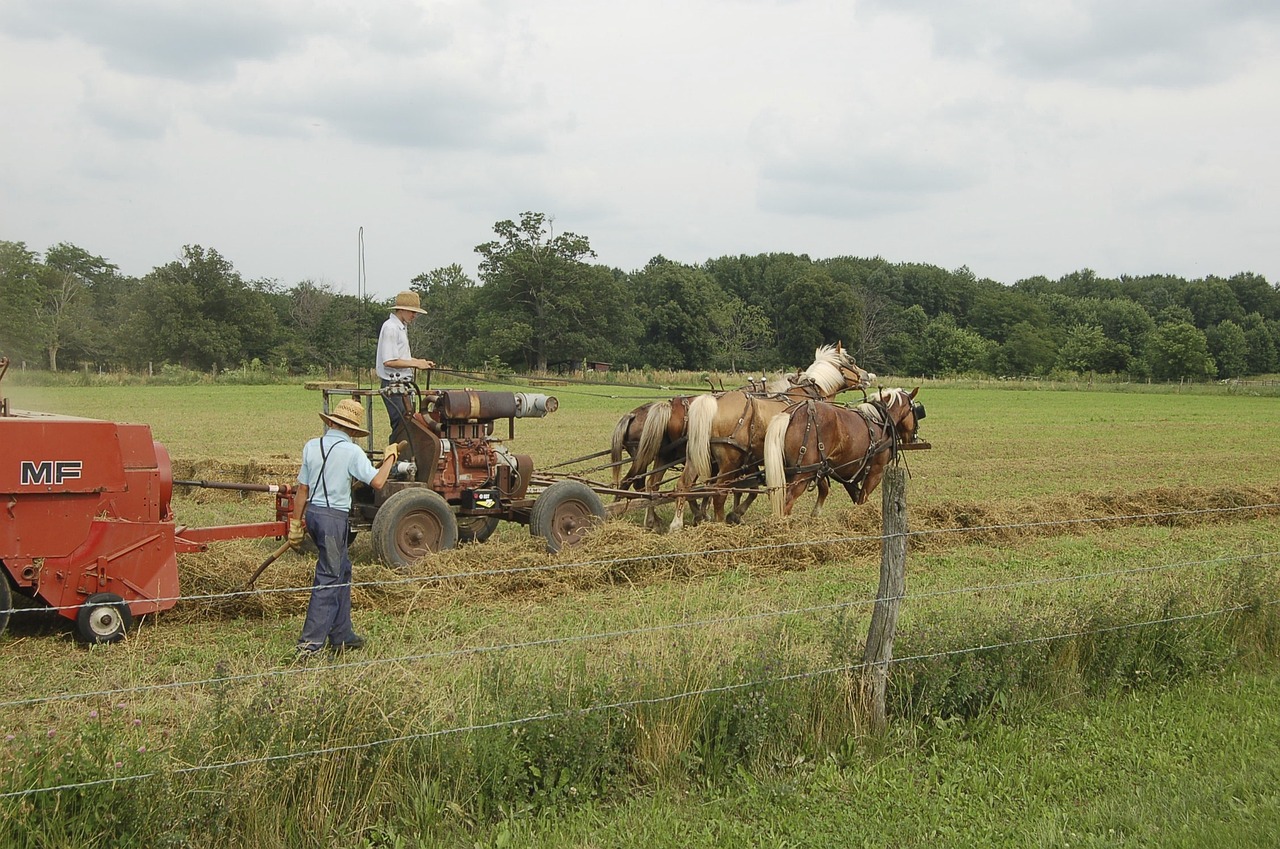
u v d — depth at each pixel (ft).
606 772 17.67
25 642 25.70
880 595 20.47
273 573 30.50
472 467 36.35
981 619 23.65
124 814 14.48
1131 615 24.89
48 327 218.79
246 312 266.16
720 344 352.90
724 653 20.57
